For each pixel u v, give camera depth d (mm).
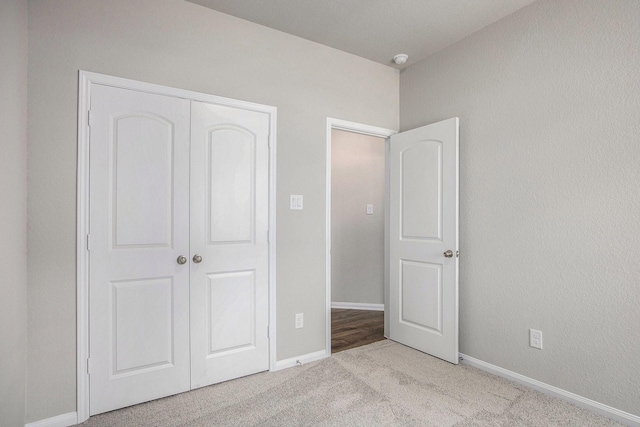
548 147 2215
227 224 2369
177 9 2225
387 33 2670
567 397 2100
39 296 1809
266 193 2533
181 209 2207
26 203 1774
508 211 2428
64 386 1868
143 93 2100
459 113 2770
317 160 2783
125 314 2035
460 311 2744
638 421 1821
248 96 2469
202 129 2289
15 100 1627
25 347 1764
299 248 2682
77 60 1918
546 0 2229
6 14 1514
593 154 2014
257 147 2498
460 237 2754
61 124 1873
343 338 3273
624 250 1893
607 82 1960
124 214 2035
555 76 2184
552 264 2191
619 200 1913
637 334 1841
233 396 2160
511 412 1981
